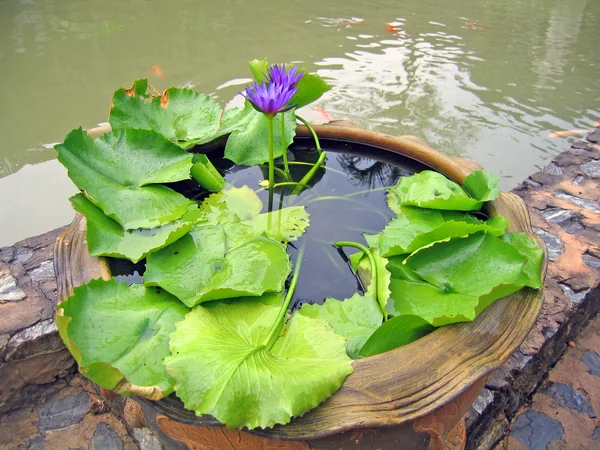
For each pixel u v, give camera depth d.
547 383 1.16
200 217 0.86
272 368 0.60
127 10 3.12
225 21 3.04
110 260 0.81
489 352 0.64
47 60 2.49
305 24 3.05
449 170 0.98
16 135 1.99
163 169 0.90
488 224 0.83
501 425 1.06
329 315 0.71
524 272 0.71
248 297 0.72
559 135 2.16
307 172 1.06
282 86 0.86
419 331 0.68
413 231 0.83
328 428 0.57
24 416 1.11
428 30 3.09
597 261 1.22
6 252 1.15
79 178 0.82
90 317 0.65
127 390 0.57
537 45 2.97
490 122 2.23
